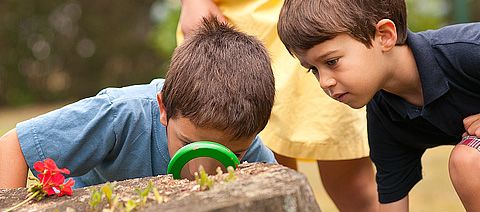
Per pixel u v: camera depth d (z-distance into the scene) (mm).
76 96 10750
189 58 2215
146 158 2408
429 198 3945
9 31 10438
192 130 2133
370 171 3053
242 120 2113
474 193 2293
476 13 9359
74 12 10602
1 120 8133
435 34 2332
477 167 2264
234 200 1500
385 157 2588
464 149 2297
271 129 2865
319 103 2836
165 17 9359
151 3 10664
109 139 2340
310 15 2213
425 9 8664
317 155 2861
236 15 2883
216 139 2129
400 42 2275
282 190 1530
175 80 2184
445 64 2264
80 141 2309
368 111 2543
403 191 2633
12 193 1860
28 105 10602
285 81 2836
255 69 2211
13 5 10383
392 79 2295
